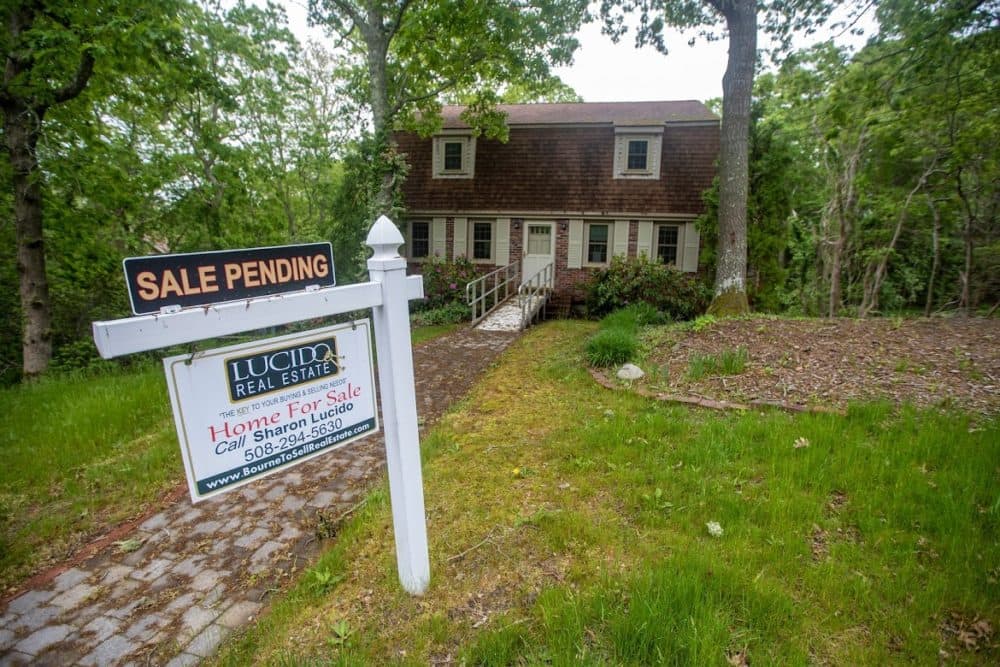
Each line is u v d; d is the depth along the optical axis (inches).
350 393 101.7
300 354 92.8
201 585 119.8
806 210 686.5
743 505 131.8
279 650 95.8
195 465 81.7
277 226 644.7
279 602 110.5
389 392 98.3
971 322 287.7
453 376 292.8
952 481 135.7
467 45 506.0
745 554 111.8
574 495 143.1
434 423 217.6
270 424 90.3
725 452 161.2
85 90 386.9
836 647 89.0
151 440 199.8
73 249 448.5
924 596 98.7
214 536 139.6
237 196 528.1
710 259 529.3
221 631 104.3
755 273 509.4
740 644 88.2
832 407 191.2
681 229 593.6
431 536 127.3
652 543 119.3
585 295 587.5
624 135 599.2
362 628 99.3
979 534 115.0
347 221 565.0
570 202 612.1
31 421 218.8
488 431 198.1
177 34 344.5
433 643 94.0
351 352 100.8
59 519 146.9
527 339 394.6
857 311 552.4
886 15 346.9
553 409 218.7
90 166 405.4
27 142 357.4
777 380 223.1
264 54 631.8
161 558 130.5
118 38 317.1
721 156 392.8
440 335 421.4
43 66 316.2
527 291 577.3
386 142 538.9
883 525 121.3
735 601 98.0
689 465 155.6
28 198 365.7
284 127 714.8
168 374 77.3
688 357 263.7
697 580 99.3
